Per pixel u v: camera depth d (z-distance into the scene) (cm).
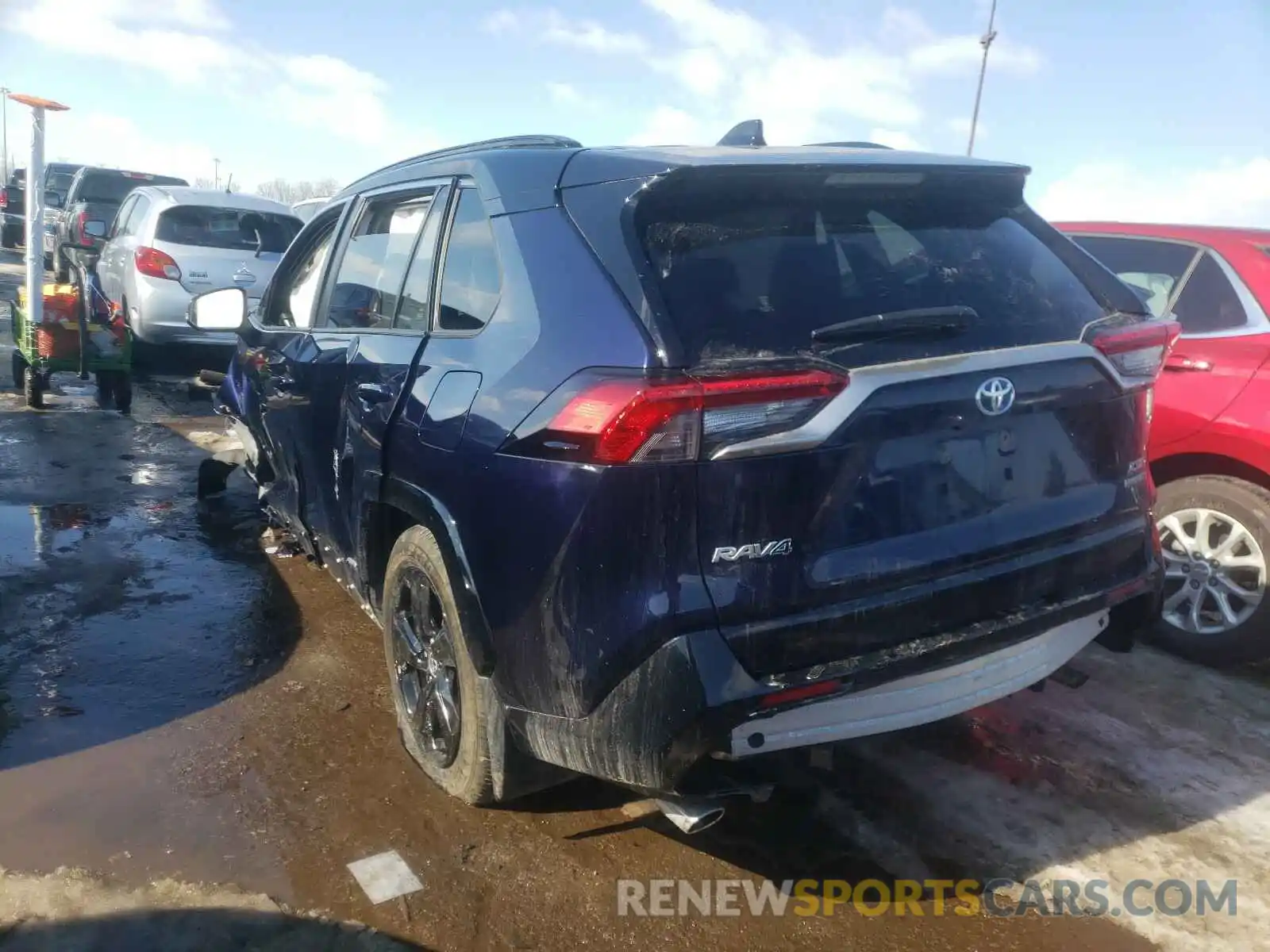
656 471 225
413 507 297
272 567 516
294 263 473
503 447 254
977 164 291
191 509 602
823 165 263
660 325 232
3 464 683
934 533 254
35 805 304
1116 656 437
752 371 226
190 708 369
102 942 250
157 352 1084
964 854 300
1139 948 264
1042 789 334
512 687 260
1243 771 347
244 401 504
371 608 359
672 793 240
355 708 374
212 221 1030
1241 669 426
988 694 269
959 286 276
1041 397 265
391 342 333
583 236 259
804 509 234
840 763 347
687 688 225
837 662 240
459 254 310
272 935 256
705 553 228
